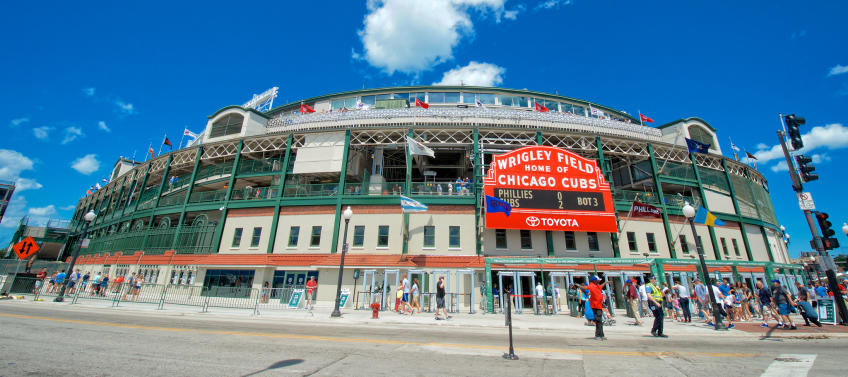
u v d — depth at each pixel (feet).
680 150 103.14
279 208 87.56
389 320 50.93
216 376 19.22
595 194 80.94
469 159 96.17
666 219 90.68
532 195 79.36
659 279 73.97
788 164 53.62
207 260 85.05
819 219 50.21
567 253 82.64
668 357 26.84
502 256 80.02
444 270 73.51
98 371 19.63
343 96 132.26
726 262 78.74
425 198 83.25
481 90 130.72
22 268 83.51
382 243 80.94
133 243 102.78
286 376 19.54
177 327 37.70
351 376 19.92
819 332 42.14
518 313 67.05
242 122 106.83
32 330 32.35
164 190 109.40
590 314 45.19
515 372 21.74
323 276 78.95
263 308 63.00
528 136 96.58
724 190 105.81
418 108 102.06
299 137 97.76
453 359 25.08
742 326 47.24
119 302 65.67
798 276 90.48
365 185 86.84
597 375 21.29
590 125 103.60
